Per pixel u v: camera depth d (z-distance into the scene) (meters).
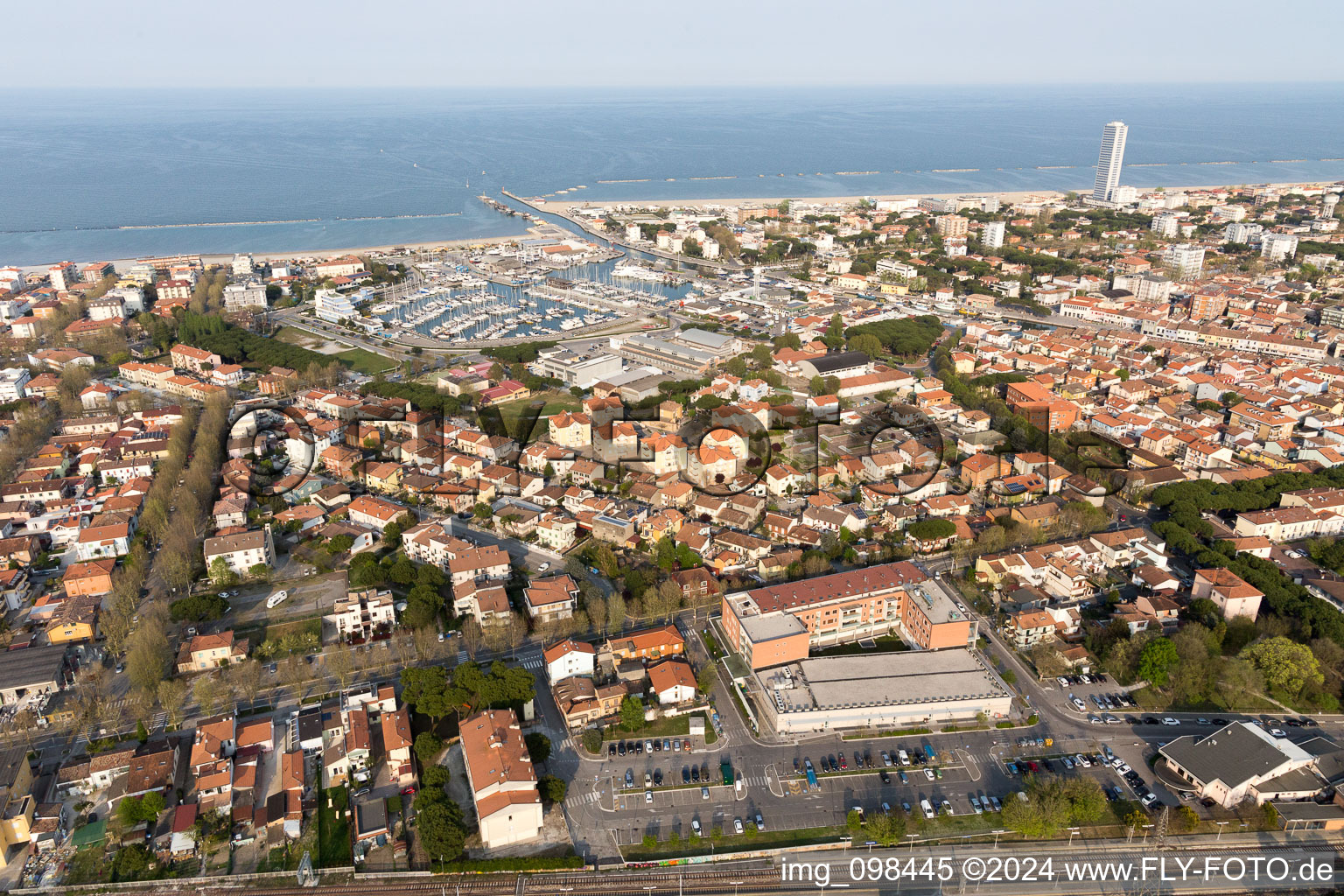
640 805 187.12
